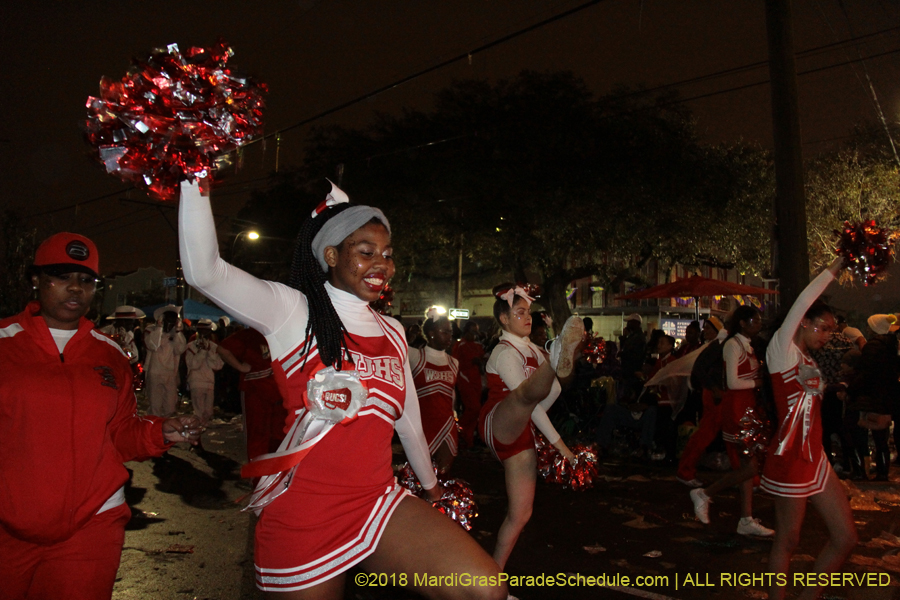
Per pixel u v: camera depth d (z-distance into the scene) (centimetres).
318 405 208
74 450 247
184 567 475
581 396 1016
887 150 2214
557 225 2077
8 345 255
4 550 242
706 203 2181
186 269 189
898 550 522
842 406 833
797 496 356
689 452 700
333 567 209
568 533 564
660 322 2608
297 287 234
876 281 383
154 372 1063
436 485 276
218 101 165
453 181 2164
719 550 521
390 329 242
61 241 266
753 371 553
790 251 965
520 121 2050
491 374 402
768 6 992
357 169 2420
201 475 792
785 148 972
